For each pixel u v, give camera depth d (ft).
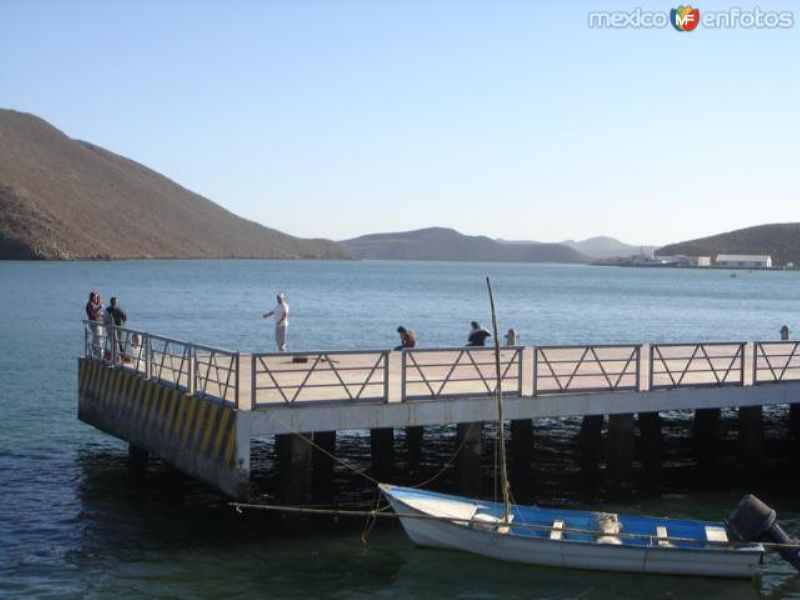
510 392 71.92
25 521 66.74
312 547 62.13
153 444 74.84
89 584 55.36
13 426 98.73
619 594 55.67
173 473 80.07
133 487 75.61
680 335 218.38
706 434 89.20
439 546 61.52
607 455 78.23
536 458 87.04
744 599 55.42
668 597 55.52
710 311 320.70
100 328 91.50
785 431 101.91
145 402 76.69
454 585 56.34
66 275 549.95
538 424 102.37
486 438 92.22
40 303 295.28
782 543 57.62
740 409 84.07
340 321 247.09
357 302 343.87
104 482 77.05
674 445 94.32
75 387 124.47
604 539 59.36
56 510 69.36
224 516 68.18
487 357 92.63
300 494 66.33
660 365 90.38
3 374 134.51
